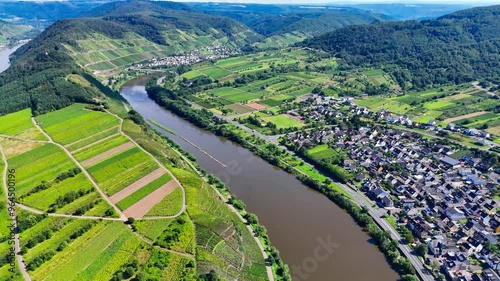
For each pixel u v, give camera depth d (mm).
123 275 190250
